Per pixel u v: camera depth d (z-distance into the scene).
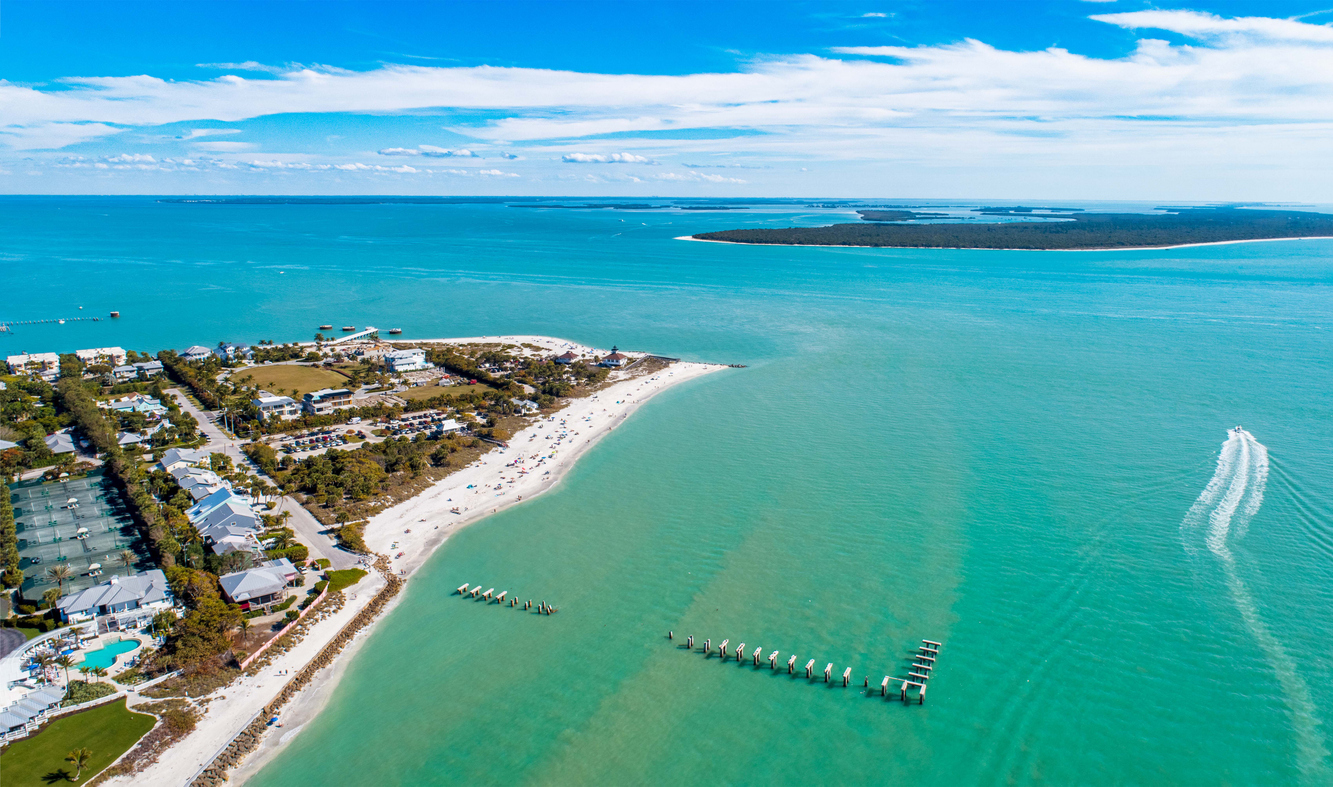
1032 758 88.88
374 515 147.12
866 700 98.44
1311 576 121.56
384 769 87.38
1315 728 91.88
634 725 94.50
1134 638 108.19
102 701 93.94
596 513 149.12
